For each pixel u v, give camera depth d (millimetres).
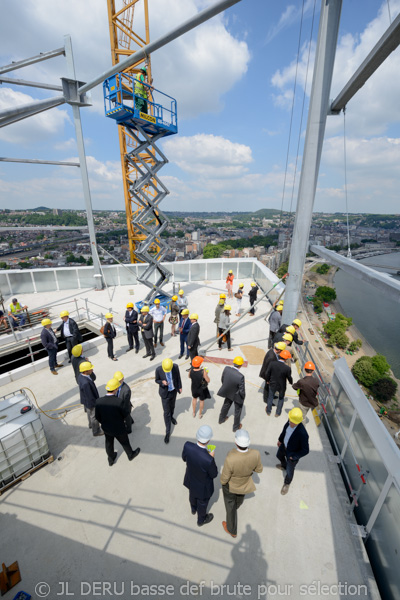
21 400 4797
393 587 2945
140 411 6043
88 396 4875
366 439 3740
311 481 4383
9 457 4227
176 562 3336
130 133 10141
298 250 7207
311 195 6742
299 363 7375
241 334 10023
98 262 14656
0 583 3109
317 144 6363
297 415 3684
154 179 10703
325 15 5535
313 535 3625
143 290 15188
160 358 8359
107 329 7867
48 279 14688
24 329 9977
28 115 4980
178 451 4973
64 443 5191
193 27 5402
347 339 67875
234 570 3250
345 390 4539
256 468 3271
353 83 5094
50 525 3764
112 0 24422
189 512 3947
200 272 17438
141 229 10977
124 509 3975
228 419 5766
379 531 3285
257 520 3801
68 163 12305
